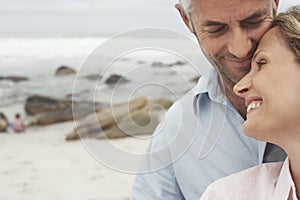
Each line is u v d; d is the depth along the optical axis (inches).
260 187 27.9
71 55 204.2
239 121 35.6
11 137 183.5
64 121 193.5
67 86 194.2
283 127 24.2
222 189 28.5
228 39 29.0
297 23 25.2
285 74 24.0
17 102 201.5
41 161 156.3
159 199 39.1
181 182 38.4
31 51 222.1
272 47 25.4
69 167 153.5
